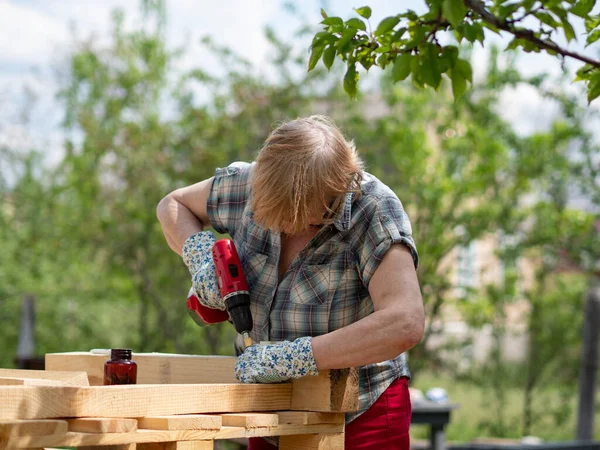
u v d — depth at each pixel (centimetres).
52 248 1606
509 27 268
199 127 1365
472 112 1345
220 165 1345
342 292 312
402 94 1338
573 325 1420
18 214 1675
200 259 343
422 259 1325
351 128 1365
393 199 311
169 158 1395
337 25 306
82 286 1595
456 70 290
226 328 1380
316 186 288
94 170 1502
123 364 315
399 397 326
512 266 1373
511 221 1345
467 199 1380
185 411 263
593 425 1160
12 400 222
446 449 816
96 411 240
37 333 1606
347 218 304
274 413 281
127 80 1577
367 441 316
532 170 1320
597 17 309
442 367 1423
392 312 283
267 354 290
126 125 1450
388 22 279
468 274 1398
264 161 295
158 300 1447
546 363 1418
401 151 1340
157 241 1422
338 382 290
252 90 1355
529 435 1422
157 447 252
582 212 1355
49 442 220
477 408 1573
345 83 316
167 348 1493
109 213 1488
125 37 1628
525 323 1466
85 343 1611
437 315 1393
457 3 254
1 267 1584
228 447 1141
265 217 293
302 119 307
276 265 322
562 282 1442
